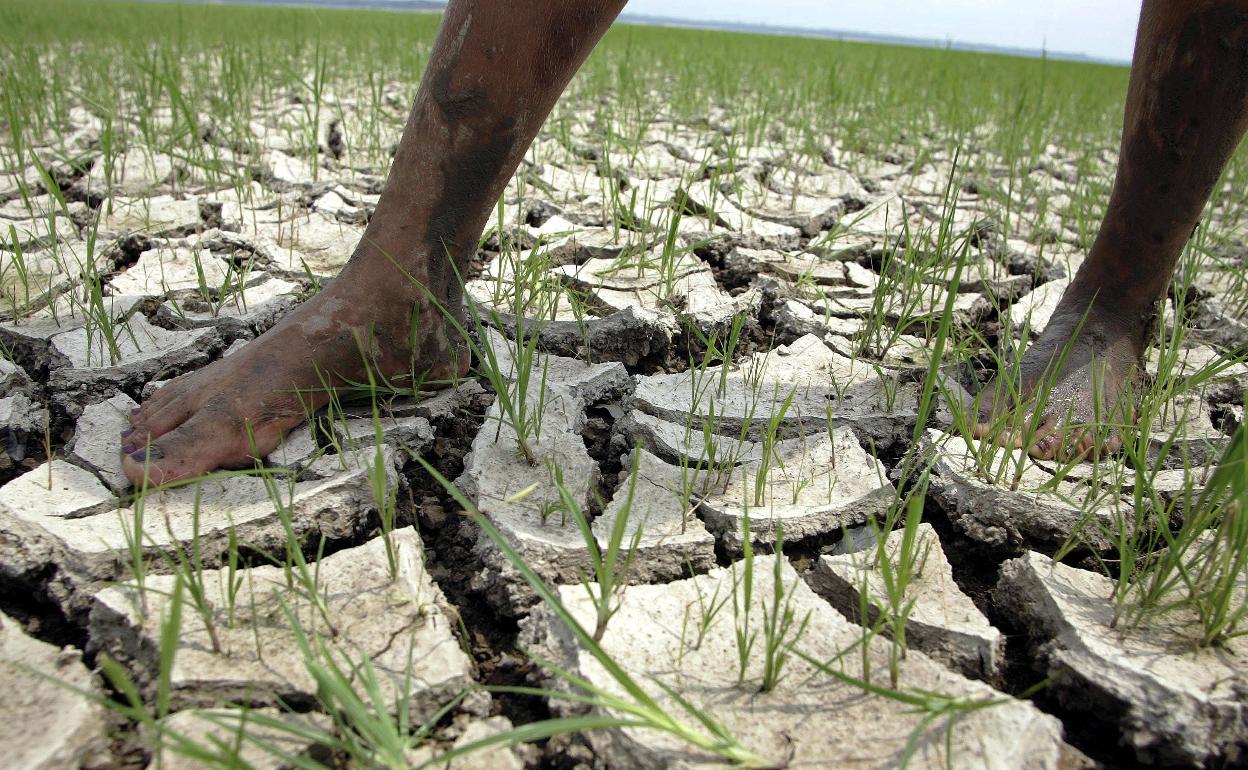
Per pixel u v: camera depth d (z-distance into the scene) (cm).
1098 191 272
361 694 96
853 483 136
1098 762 99
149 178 270
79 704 91
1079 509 129
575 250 225
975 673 108
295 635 95
